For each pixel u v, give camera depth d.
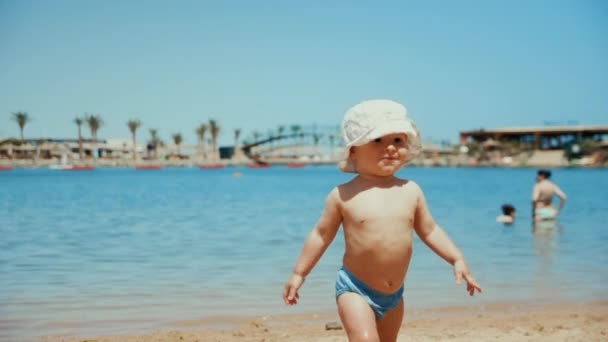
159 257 11.49
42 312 7.25
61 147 168.00
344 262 4.29
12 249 12.62
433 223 4.39
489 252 11.95
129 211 23.62
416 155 4.38
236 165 193.25
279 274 9.67
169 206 26.56
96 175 90.62
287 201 30.36
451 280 9.09
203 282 9.02
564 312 7.34
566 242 13.47
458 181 65.69
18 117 119.06
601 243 13.20
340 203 4.27
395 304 4.24
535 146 180.75
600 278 9.30
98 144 181.38
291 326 6.71
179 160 179.25
